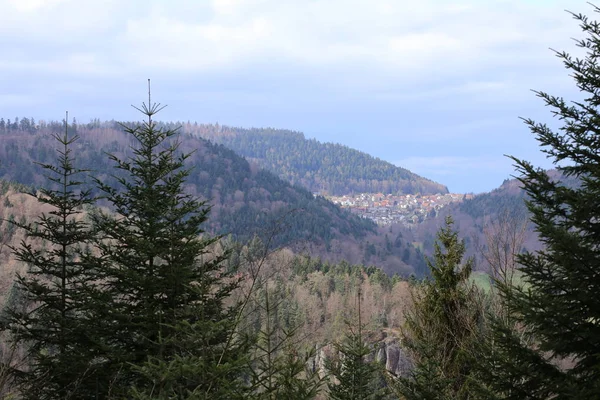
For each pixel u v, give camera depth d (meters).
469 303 12.62
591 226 7.29
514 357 7.22
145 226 14.09
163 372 7.09
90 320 13.52
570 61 7.77
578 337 7.06
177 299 12.86
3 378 9.18
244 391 7.82
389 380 11.25
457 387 11.30
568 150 7.59
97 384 12.02
